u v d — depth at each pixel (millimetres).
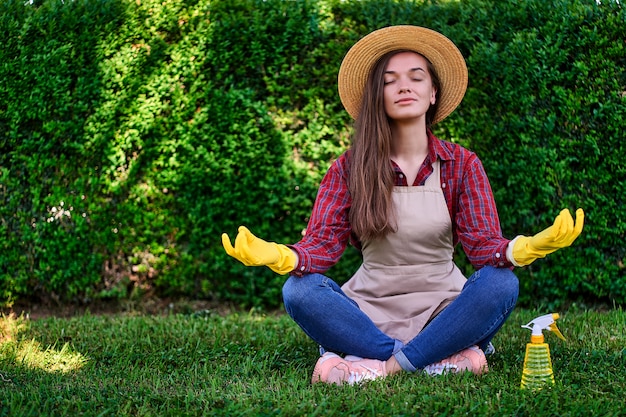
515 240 2428
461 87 2975
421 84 2762
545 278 4281
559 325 3648
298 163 4449
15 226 4449
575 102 4129
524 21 4195
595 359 2859
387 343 2643
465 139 4285
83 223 4457
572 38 4121
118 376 2805
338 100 4395
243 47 4414
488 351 2939
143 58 4375
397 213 2746
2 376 2725
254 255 2328
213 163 4422
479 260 2572
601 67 4090
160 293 4691
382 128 2764
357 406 2193
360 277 2900
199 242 4543
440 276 2805
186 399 2371
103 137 4387
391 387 2461
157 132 4449
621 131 4113
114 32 4363
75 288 4527
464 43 4238
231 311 4539
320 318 2594
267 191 4457
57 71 4305
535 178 4199
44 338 3559
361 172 2742
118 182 4457
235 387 2580
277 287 4551
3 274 4449
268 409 2221
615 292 4211
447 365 2621
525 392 2309
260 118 4418
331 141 4438
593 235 4195
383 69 2775
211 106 4414
